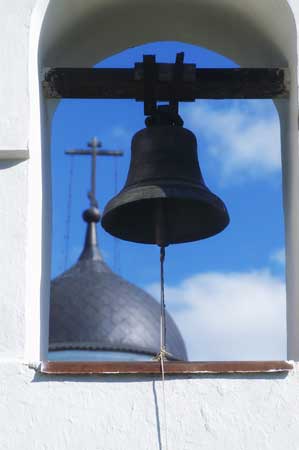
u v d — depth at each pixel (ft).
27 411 41.81
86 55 54.70
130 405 41.98
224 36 54.13
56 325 160.15
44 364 42.29
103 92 50.65
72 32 52.39
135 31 54.34
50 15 48.65
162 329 48.26
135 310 164.25
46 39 49.52
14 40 46.34
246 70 50.24
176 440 41.57
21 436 41.50
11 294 43.19
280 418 41.86
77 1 50.19
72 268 171.94
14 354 42.50
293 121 47.55
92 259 172.96
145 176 50.52
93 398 42.04
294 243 46.52
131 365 42.42
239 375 42.39
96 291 164.96
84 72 49.93
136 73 50.24
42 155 47.47
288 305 47.50
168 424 41.75
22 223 44.16
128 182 51.08
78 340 159.12
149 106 51.24
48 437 41.50
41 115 47.83
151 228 52.54
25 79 45.78
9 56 46.06
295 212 46.55
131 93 50.85
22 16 46.80
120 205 49.93
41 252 46.57
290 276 47.19
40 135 46.85
